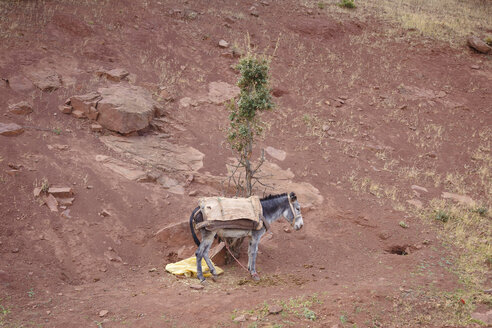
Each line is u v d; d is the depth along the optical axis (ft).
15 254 23.98
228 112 44.34
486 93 56.44
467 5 86.28
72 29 47.37
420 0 85.25
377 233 32.24
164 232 28.45
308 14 68.18
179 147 38.09
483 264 28.04
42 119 35.29
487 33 71.41
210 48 53.57
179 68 48.39
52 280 23.00
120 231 28.22
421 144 45.91
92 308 20.56
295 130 44.52
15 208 26.78
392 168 41.60
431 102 53.26
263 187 35.50
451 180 40.78
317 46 60.08
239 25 60.18
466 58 63.72
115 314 20.02
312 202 35.04
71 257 25.23
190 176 34.83
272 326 19.08
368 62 59.06
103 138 36.01
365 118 48.65
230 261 28.14
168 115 41.39
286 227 32.27
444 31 69.87
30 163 30.53
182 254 27.66
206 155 38.11
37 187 28.81
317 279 25.98
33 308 20.01
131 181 32.35
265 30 60.75
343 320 19.97
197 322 19.49
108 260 25.95
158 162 35.45
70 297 21.62
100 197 30.04
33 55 41.75
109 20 51.62
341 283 25.03
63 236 26.32
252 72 29.25
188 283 24.45
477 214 35.40
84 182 30.66
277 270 27.48
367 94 52.80
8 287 21.24
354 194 36.73
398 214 34.47
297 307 20.93
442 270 26.71
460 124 50.37
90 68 42.91
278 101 48.01
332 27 64.34
